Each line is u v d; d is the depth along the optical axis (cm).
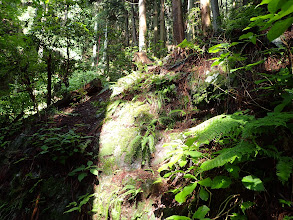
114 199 254
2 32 444
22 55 468
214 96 289
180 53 421
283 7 68
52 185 299
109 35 928
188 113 320
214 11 726
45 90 643
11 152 369
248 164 182
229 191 183
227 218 172
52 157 325
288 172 141
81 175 289
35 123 434
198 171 194
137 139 311
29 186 306
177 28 682
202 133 176
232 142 202
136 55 498
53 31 538
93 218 252
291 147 163
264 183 164
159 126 326
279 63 251
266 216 152
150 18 1833
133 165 294
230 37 325
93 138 355
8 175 337
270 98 212
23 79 484
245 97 238
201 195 177
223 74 295
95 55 1391
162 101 359
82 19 606
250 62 279
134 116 356
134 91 405
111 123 372
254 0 383
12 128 443
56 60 588
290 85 187
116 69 880
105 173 296
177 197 171
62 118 438
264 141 180
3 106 509
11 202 299
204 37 404
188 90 341
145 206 241
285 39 258
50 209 276
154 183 253
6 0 446
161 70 414
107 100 440
